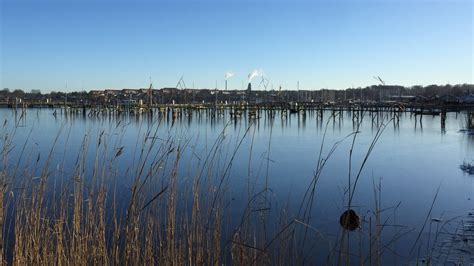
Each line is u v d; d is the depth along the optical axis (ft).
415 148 102.17
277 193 47.24
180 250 17.66
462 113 272.72
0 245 18.06
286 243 20.02
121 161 57.21
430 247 29.19
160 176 26.86
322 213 38.52
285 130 162.20
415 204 43.50
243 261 16.78
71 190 28.22
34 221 18.01
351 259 25.79
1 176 19.77
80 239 17.49
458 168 69.77
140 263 18.16
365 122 211.00
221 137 21.33
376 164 74.79
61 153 75.77
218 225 17.61
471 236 31.58
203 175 47.24
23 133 124.88
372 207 41.91
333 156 86.28
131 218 17.30
